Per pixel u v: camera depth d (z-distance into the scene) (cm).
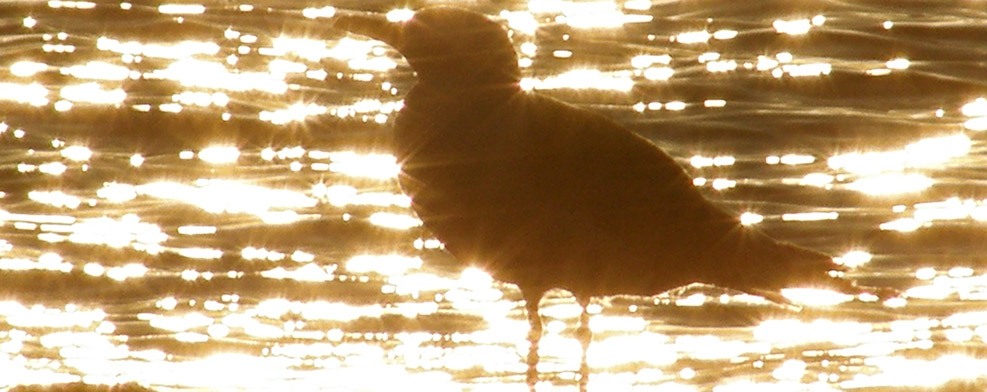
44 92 1627
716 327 1162
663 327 1169
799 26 1772
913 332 1140
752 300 1206
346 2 1897
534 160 928
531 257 947
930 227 1297
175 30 1794
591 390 1056
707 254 953
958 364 1083
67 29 1805
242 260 1291
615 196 936
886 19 1786
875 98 1603
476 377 1084
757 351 1118
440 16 944
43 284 1236
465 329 1170
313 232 1342
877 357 1098
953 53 1677
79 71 1683
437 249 1324
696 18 1827
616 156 941
